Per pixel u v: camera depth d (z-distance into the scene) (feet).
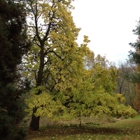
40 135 46.80
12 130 24.47
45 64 55.62
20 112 25.93
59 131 52.19
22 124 27.35
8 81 25.86
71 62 50.93
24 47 28.86
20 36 27.84
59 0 54.80
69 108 49.75
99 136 44.39
